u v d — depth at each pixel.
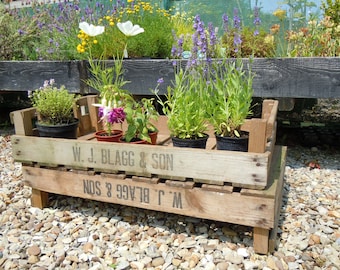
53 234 1.79
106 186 1.81
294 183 2.44
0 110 4.70
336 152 3.12
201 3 4.11
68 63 3.12
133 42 3.17
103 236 1.76
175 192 1.66
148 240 1.72
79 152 1.84
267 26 3.60
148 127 2.05
